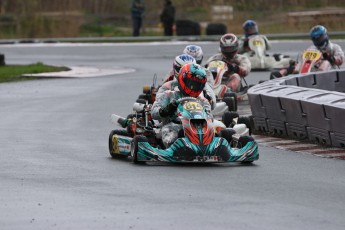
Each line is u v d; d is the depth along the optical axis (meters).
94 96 85.94
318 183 38.62
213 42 156.25
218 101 70.31
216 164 44.53
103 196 35.69
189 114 44.41
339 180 39.44
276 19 186.62
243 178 39.91
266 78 99.25
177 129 45.34
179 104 45.31
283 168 43.09
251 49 108.88
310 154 48.38
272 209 33.00
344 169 42.81
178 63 47.59
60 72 114.94
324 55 85.81
